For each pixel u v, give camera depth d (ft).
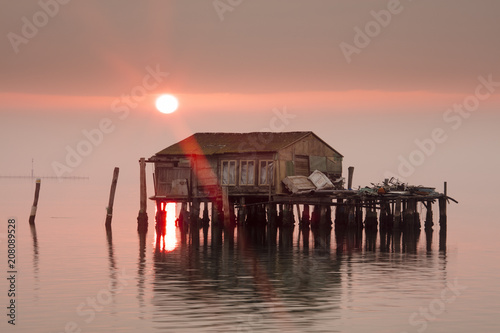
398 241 171.53
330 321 91.09
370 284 113.39
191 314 93.81
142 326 88.33
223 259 139.23
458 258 142.51
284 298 103.19
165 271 124.77
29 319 91.35
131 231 194.08
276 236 179.83
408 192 194.80
